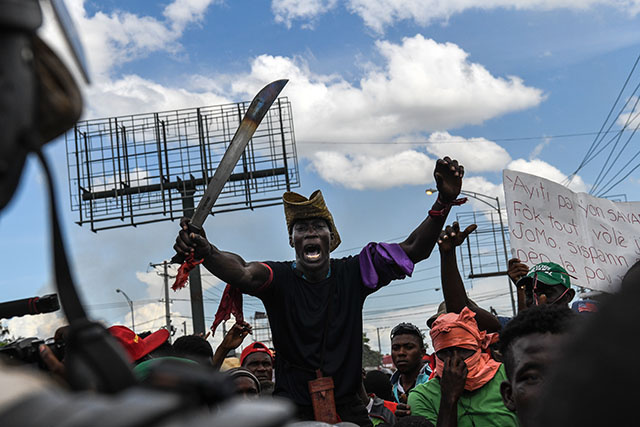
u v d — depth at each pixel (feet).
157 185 76.33
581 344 2.34
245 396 14.90
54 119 3.09
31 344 8.23
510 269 18.88
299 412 15.23
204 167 76.07
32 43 3.01
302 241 15.61
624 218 21.79
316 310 15.46
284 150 74.54
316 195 15.76
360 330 15.66
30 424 2.26
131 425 2.22
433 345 14.70
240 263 15.31
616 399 2.19
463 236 15.76
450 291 15.85
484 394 14.05
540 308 8.65
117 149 77.25
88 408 2.32
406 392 21.97
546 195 21.18
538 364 8.21
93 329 2.94
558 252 20.70
